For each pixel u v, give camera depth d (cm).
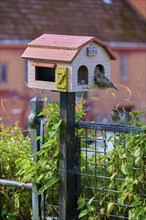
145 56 3941
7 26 3556
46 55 695
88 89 695
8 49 3434
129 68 3856
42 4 3903
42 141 730
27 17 3728
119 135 682
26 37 3534
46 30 3716
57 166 716
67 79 685
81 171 720
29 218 772
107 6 4184
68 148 707
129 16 4172
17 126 805
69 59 677
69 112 705
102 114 2494
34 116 734
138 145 666
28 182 746
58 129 708
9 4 3762
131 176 670
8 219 773
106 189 694
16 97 2811
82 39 691
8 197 765
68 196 711
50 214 738
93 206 704
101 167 712
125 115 736
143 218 664
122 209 691
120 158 677
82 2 4109
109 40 3884
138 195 670
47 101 774
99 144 734
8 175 780
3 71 3388
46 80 711
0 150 782
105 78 699
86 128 703
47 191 732
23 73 3434
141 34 4025
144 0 4322
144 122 705
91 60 694
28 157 750
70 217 713
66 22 3897
